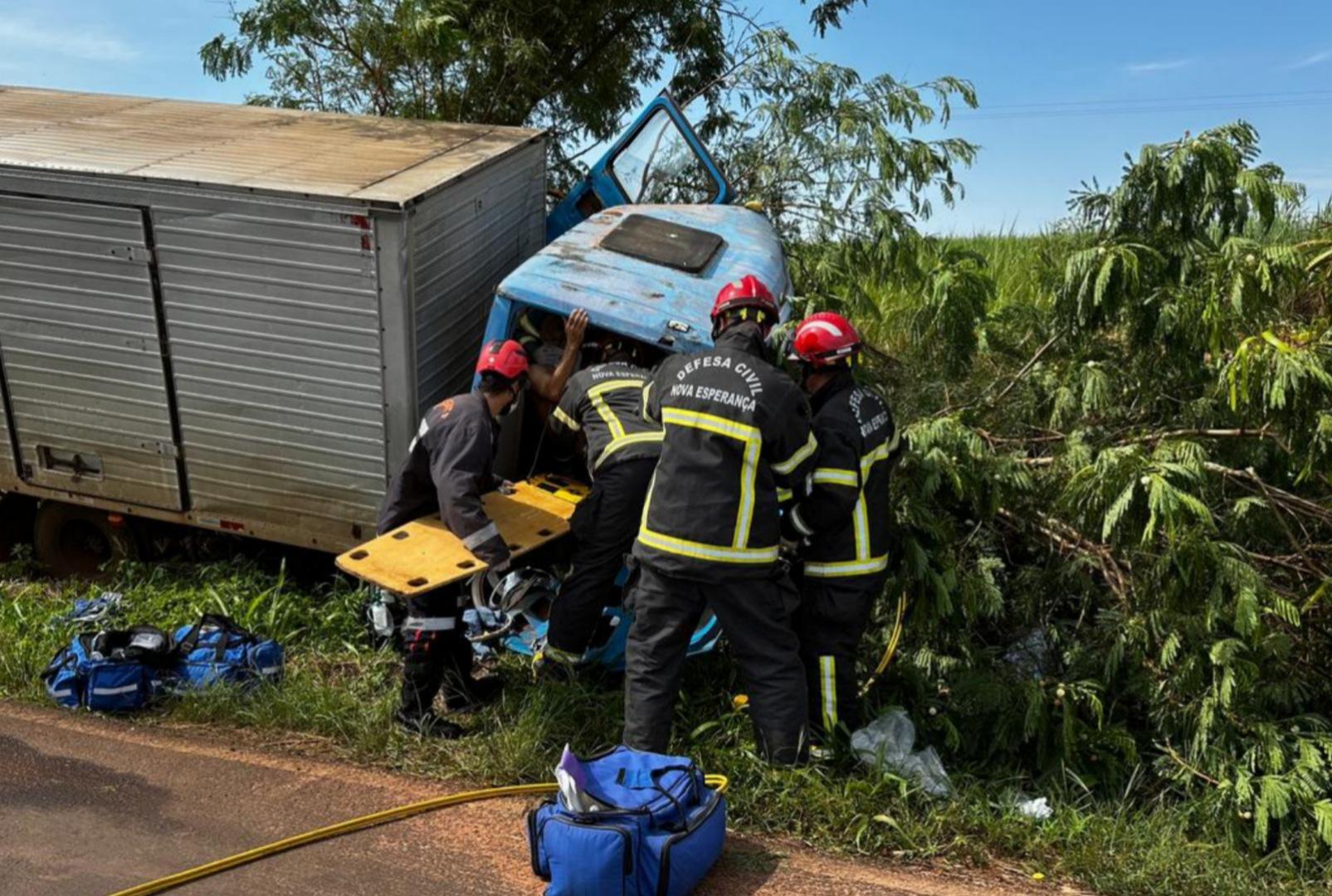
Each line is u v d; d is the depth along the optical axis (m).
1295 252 5.13
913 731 4.80
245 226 5.48
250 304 5.60
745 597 4.27
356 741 4.77
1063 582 5.67
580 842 3.51
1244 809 4.62
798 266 7.00
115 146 6.10
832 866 4.01
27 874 3.78
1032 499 5.74
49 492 6.31
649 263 5.68
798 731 4.40
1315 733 4.81
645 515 4.35
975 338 6.05
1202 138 5.42
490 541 4.63
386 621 5.43
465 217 5.95
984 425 6.05
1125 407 6.04
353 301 5.42
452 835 4.09
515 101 9.14
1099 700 5.00
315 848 3.98
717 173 7.36
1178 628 4.90
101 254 5.76
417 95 9.16
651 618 4.33
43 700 5.09
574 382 5.00
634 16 9.09
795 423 4.20
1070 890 3.99
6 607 5.95
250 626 5.72
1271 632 5.04
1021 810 4.52
